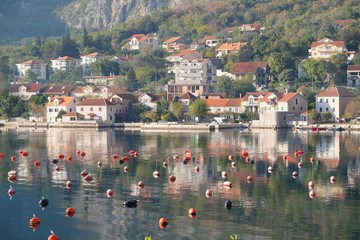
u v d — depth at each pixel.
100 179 115.44
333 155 149.50
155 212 89.38
